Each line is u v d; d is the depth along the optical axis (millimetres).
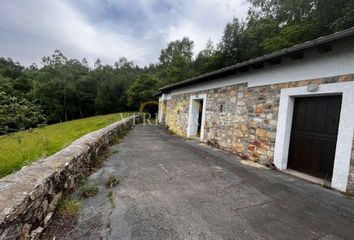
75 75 38469
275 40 11406
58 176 2189
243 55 15734
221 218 2215
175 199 2633
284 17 13625
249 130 5023
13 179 1795
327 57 3348
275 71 4324
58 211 2121
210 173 3768
